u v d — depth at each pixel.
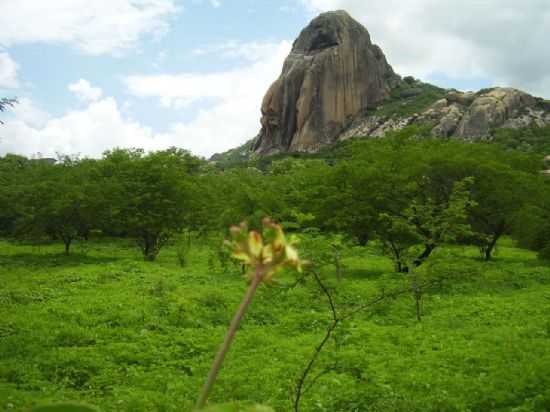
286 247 1.02
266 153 118.31
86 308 14.20
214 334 12.19
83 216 28.45
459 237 26.22
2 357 9.79
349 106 116.00
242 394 8.09
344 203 22.52
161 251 33.34
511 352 10.15
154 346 11.02
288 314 14.37
